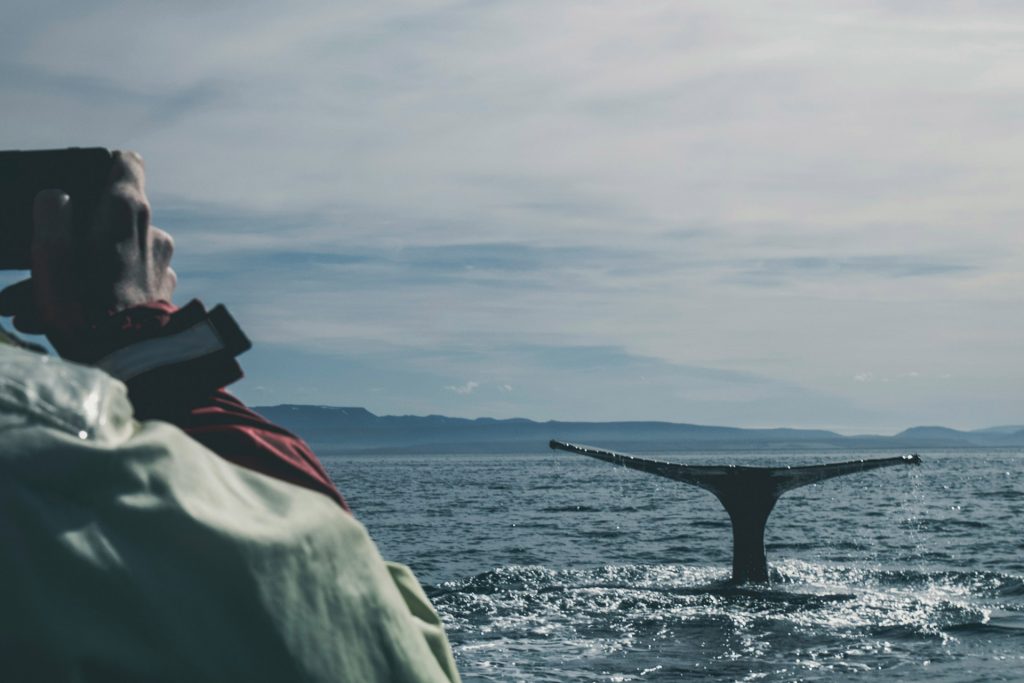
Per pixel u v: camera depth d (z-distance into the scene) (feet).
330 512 3.21
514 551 88.33
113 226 3.44
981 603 51.21
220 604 2.75
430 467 526.57
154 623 2.63
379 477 338.95
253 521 2.98
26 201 3.43
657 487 238.07
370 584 3.17
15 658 2.47
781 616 47.01
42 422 2.71
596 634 42.91
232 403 3.55
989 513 137.08
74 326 3.38
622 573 63.00
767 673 35.86
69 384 2.82
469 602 51.03
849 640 41.47
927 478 291.38
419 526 118.83
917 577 61.41
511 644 40.91
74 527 2.62
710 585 57.16
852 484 249.75
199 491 2.91
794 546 91.56
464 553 87.25
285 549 2.95
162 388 3.30
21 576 2.52
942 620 45.68
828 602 50.88
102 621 2.57
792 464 539.70
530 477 327.26
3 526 2.55
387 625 3.14
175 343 3.33
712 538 98.84
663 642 41.16
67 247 3.40
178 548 2.75
